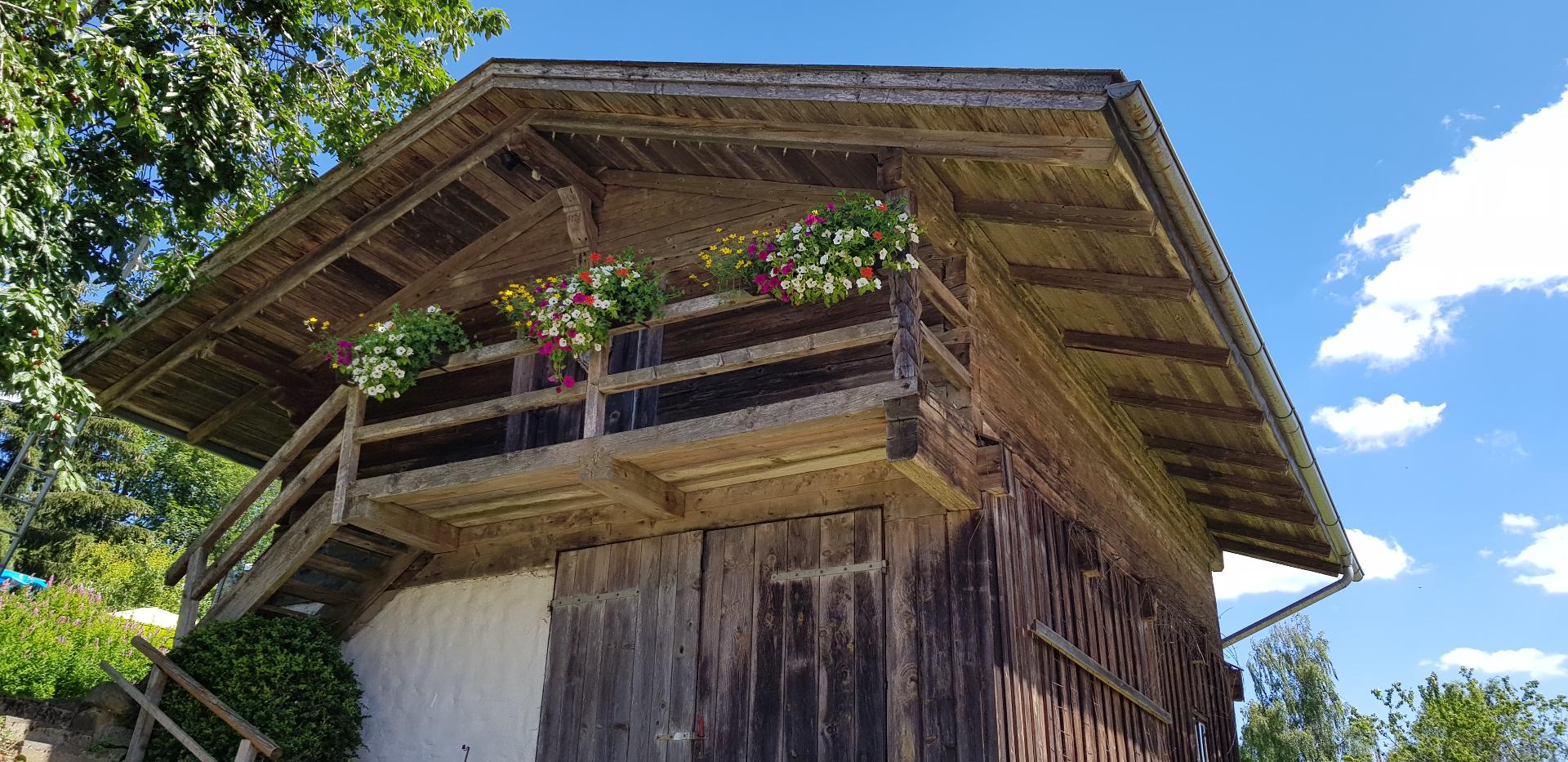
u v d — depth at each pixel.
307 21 11.03
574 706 7.26
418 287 8.91
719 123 7.12
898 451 5.73
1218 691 11.27
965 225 7.20
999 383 7.14
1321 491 10.06
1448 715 19.61
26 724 7.02
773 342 6.59
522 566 7.93
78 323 8.20
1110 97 5.38
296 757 7.28
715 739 6.67
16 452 23.22
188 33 8.64
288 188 8.88
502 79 7.41
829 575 6.72
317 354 9.26
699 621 7.04
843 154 6.88
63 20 7.17
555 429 7.69
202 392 9.48
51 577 19.05
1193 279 6.74
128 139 8.23
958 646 6.16
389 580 8.39
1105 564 8.44
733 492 7.30
